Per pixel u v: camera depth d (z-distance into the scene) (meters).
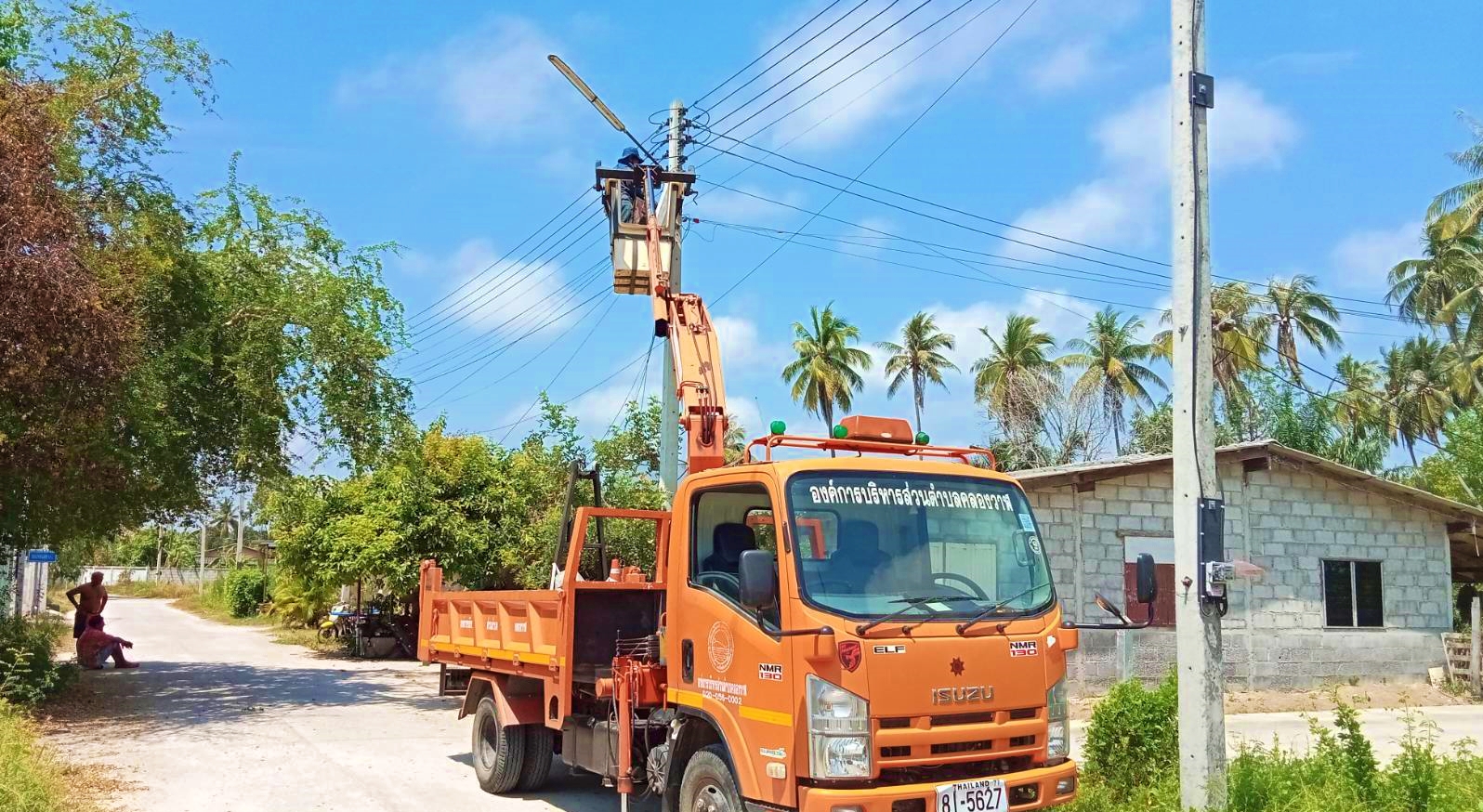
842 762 5.72
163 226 15.00
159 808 8.95
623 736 7.70
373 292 17.59
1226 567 7.64
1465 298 34.50
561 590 8.53
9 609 25.61
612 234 11.78
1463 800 7.77
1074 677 16.86
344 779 10.31
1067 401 43.53
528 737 9.66
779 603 6.20
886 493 6.58
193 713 14.58
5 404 12.37
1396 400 44.28
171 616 46.38
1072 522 17.31
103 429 13.34
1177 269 7.92
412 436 18.16
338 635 28.14
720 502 7.34
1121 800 8.51
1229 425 36.59
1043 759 6.35
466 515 22.95
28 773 8.41
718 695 6.66
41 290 11.75
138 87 15.00
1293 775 7.93
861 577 6.22
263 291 16.42
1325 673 18.66
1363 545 19.30
